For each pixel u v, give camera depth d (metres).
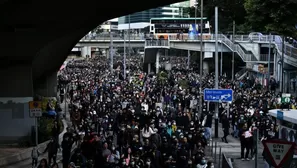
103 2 24.52
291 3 42.25
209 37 86.06
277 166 13.63
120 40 102.81
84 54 181.75
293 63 64.12
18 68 31.70
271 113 26.58
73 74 92.88
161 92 53.47
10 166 25.69
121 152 24.78
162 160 21.45
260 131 31.33
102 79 76.50
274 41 73.62
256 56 80.31
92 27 34.16
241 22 91.38
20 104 31.73
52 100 47.03
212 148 28.09
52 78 56.09
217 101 38.53
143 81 70.44
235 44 80.75
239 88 61.31
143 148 23.20
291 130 23.89
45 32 29.14
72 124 36.47
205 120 31.94
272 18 43.72
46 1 23.12
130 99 44.19
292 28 43.53
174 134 26.81
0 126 31.58
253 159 26.41
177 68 110.00
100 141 24.20
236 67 93.12
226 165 21.08
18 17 25.83
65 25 28.48
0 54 30.77
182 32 94.75
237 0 88.31
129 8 26.45
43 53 38.59
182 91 53.06
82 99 46.00
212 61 97.00
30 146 30.36
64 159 23.17
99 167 21.31
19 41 29.64
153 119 30.81
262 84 70.94
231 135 36.12
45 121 32.88
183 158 21.70
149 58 99.69
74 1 23.64
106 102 40.84
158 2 25.27
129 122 31.45
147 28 130.88
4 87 31.70
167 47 89.94
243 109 38.00
